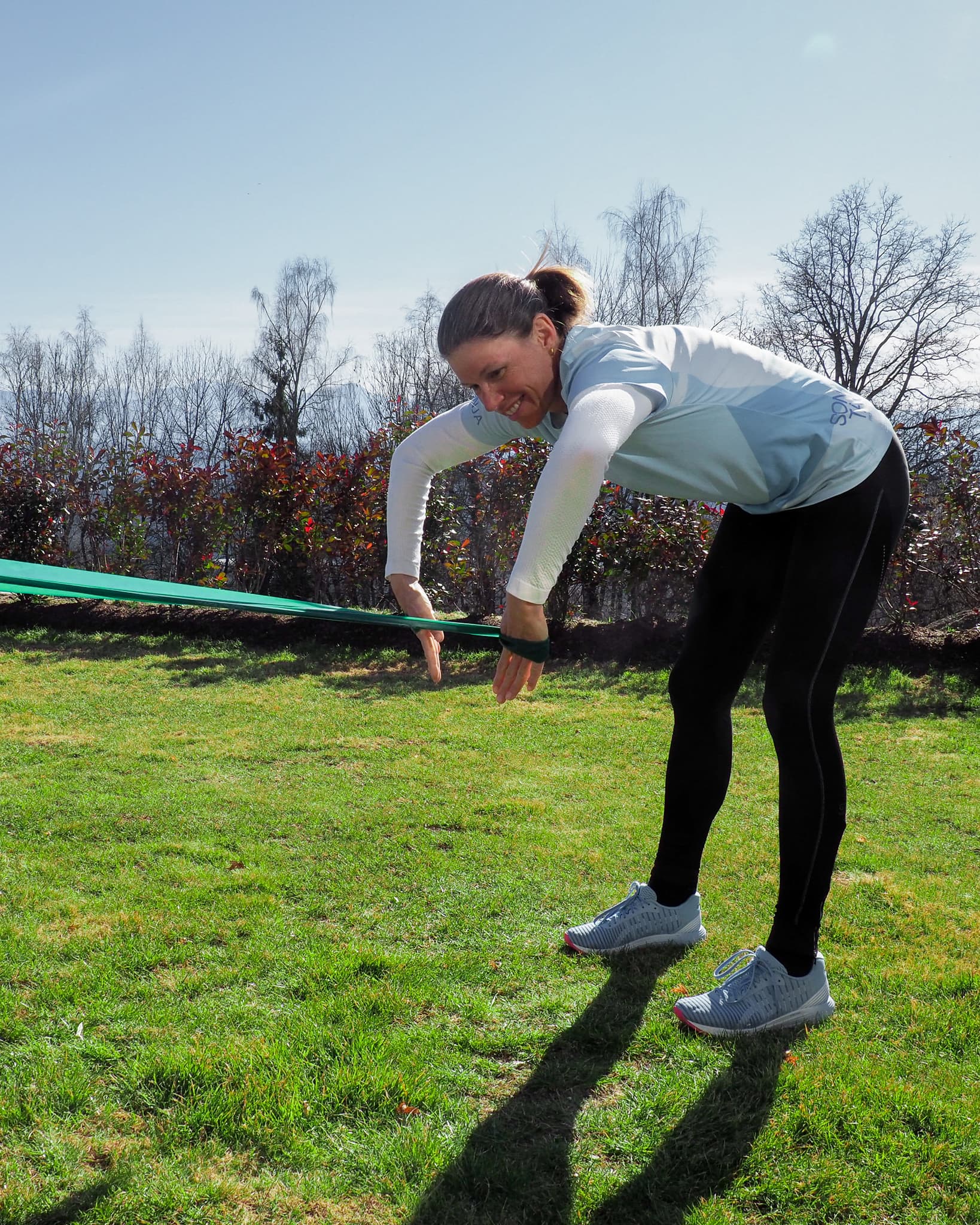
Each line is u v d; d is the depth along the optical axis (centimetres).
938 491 806
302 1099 198
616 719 575
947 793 435
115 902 298
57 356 3409
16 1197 170
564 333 206
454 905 302
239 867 332
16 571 141
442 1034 225
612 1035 225
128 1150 184
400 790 425
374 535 918
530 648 198
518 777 451
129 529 1019
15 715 565
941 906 308
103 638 846
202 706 596
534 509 185
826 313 2406
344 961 259
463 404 241
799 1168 181
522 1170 178
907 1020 235
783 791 227
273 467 934
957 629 807
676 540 820
